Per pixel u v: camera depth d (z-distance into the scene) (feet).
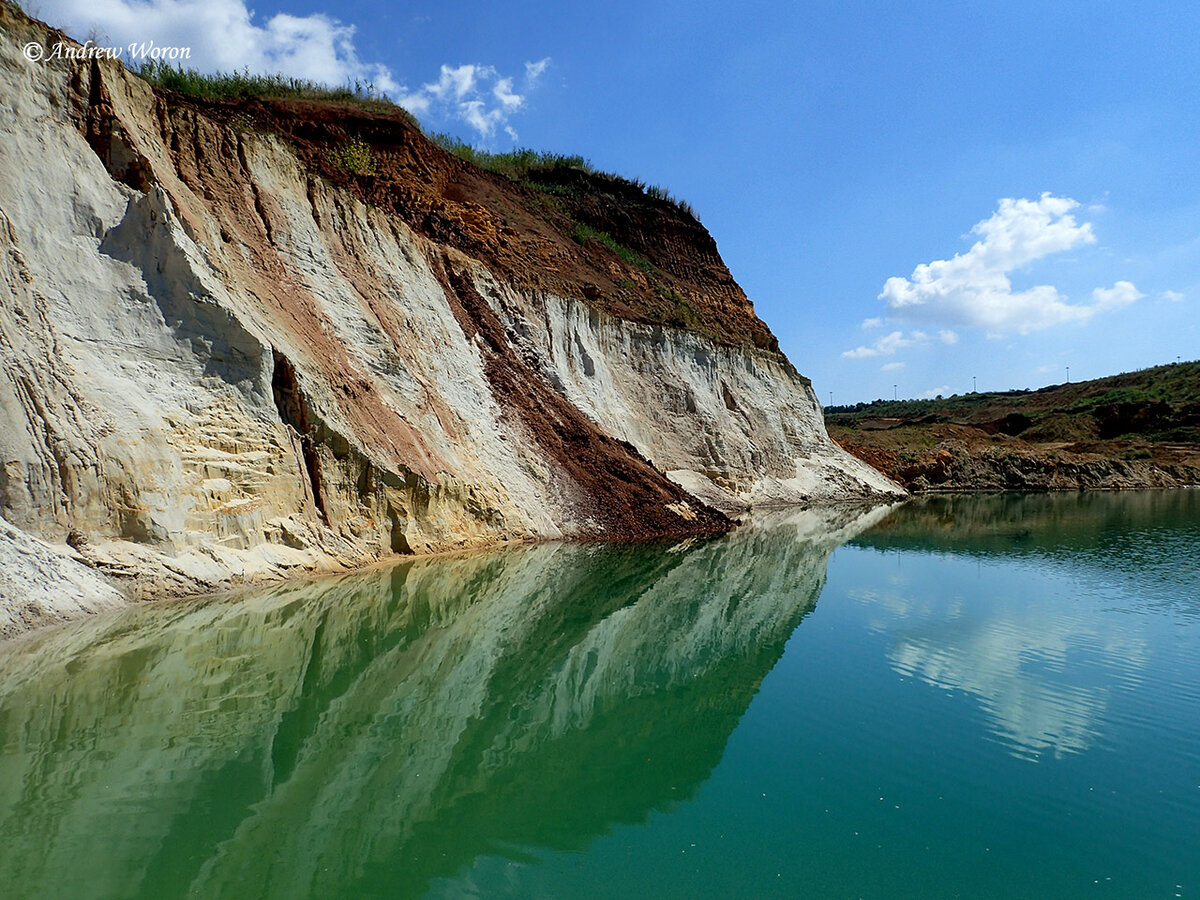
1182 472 198.39
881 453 180.96
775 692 31.63
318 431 51.42
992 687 32.32
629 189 154.10
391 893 16.43
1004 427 289.12
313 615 39.47
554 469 78.23
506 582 51.80
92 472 37.42
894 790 22.61
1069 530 96.02
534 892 16.74
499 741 25.82
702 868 17.99
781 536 85.40
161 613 36.40
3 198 39.11
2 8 42.29
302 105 94.12
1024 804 21.57
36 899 15.25
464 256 90.53
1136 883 17.66
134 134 49.08
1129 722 28.43
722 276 160.04
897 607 49.80
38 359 36.91
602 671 34.60
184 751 23.40
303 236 63.05
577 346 101.76
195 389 45.11
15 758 22.26
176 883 16.22
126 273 44.27
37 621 32.22
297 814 19.84
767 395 141.59
